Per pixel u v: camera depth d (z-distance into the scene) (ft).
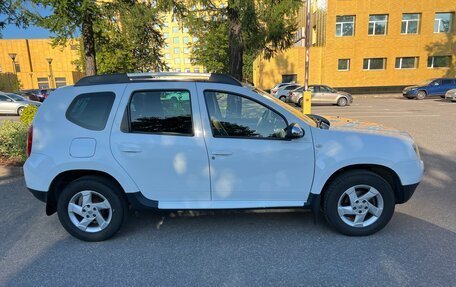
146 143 11.84
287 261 10.96
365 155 11.88
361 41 104.78
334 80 107.55
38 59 183.93
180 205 12.19
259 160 11.93
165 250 11.80
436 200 15.94
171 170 11.96
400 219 13.87
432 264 10.57
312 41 119.65
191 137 11.91
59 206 12.19
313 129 12.14
